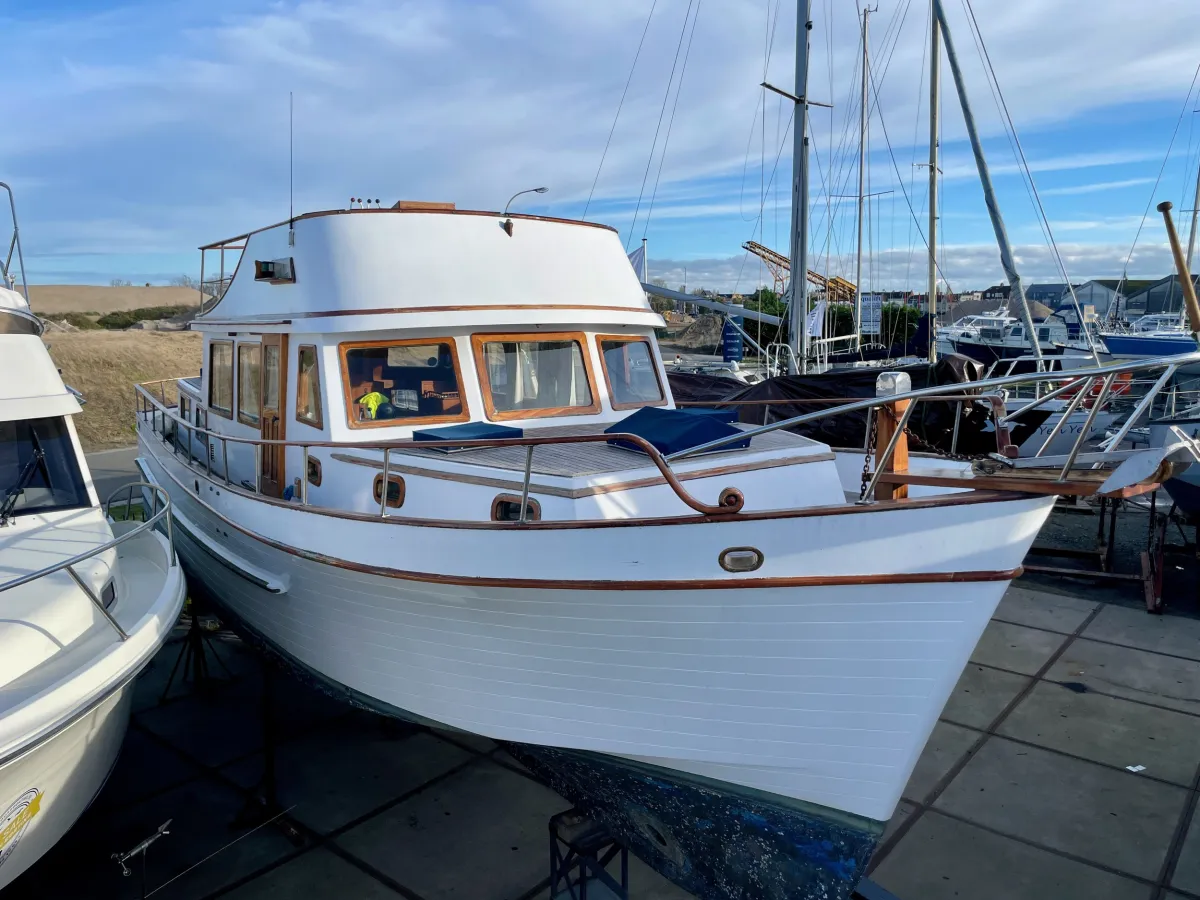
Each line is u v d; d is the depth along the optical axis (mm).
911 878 4922
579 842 4516
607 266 6004
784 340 22594
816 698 3703
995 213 13672
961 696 7180
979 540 3346
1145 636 8375
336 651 5066
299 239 5496
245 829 5320
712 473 4395
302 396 5602
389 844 5203
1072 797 5707
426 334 5426
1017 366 16172
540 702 4223
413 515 4758
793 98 13531
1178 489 9883
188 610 8094
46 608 3992
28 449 5070
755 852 4156
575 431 5398
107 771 4344
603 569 3762
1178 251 3158
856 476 5707
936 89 15531
